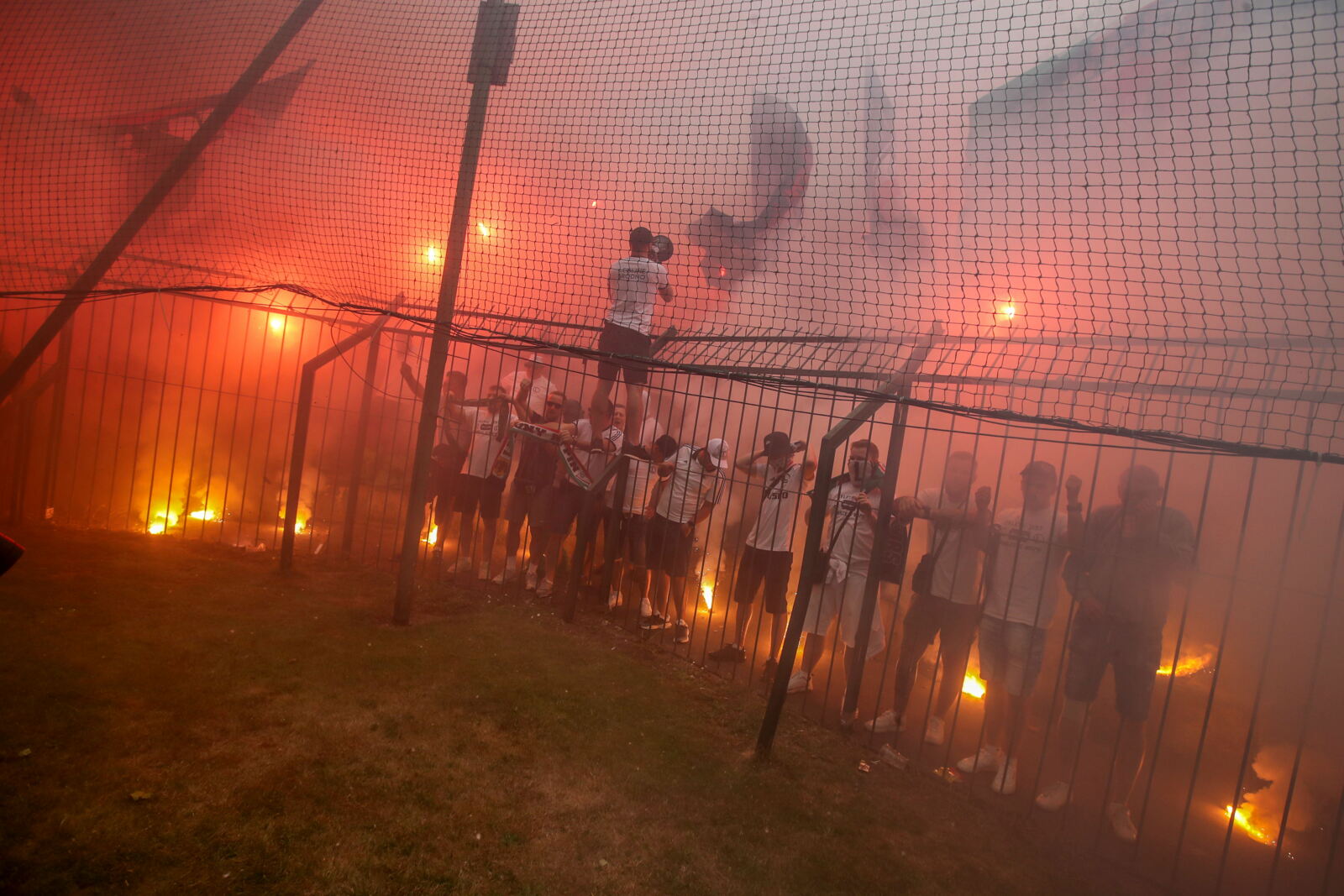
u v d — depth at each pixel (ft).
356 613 17.46
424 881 8.53
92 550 19.79
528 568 21.97
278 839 8.89
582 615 20.13
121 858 8.16
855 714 15.46
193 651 13.97
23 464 21.83
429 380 17.07
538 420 22.30
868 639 14.87
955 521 14.75
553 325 21.50
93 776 9.58
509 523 22.04
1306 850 12.04
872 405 13.29
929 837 11.17
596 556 25.23
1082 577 13.11
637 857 9.64
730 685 16.37
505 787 10.84
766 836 10.58
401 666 14.66
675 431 26.94
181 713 11.59
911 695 17.44
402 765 11.03
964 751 14.64
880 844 10.78
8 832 8.26
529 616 19.19
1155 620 12.32
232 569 19.83
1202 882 10.90
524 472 21.65
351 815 9.59
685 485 18.83
